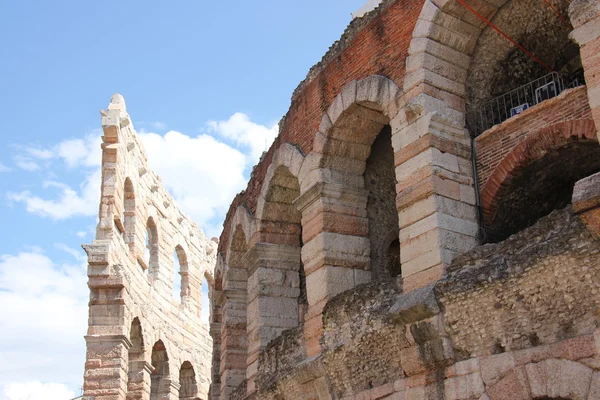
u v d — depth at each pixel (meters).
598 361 12.92
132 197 37.34
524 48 18.98
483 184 17.52
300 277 25.67
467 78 18.73
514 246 14.91
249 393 23.78
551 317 13.86
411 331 15.84
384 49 19.70
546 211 18.52
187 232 46.59
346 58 21.17
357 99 20.16
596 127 14.09
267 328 24.14
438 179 17.17
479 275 14.91
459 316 15.19
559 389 13.40
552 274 13.78
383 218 22.52
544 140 16.39
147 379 36.47
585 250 13.27
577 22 14.73
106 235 33.28
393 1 19.77
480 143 17.86
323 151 21.34
